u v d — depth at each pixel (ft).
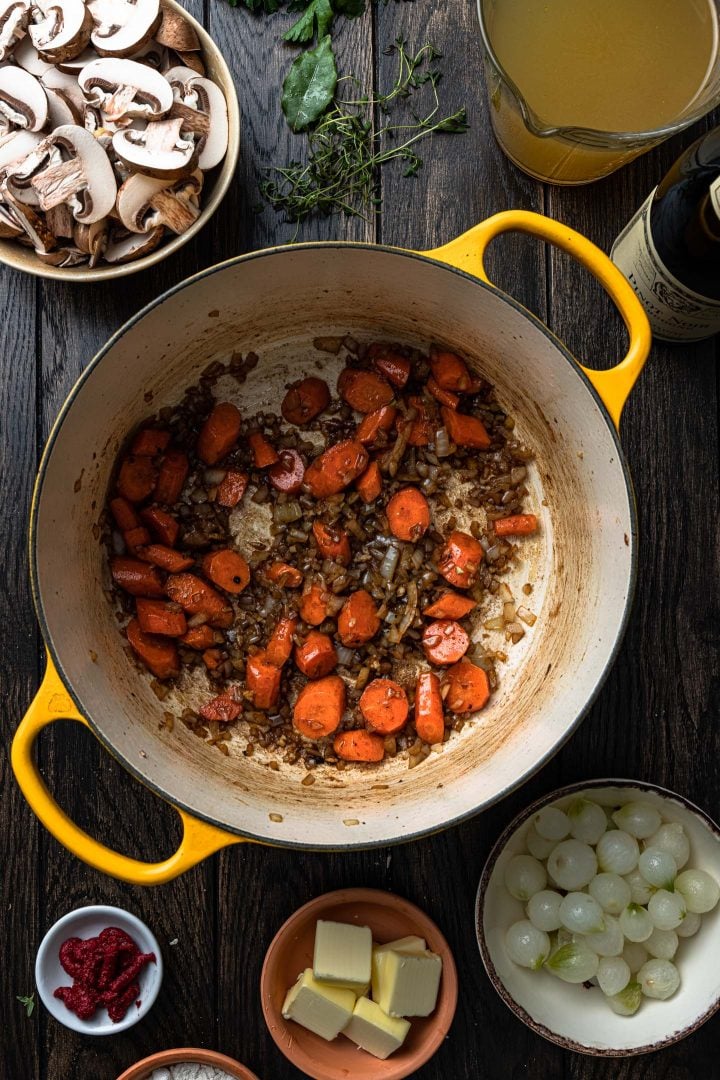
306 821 2.34
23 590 2.53
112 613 2.46
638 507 2.56
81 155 2.29
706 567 2.56
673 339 2.51
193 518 2.50
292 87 2.49
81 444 2.32
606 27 2.26
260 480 2.52
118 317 2.52
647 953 2.50
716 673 2.56
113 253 2.37
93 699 2.28
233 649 2.49
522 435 2.54
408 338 2.52
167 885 2.55
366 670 2.48
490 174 2.53
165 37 2.33
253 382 2.54
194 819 2.17
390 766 2.50
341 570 2.47
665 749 2.56
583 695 2.26
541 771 2.55
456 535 2.48
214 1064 2.47
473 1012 2.56
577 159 2.36
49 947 2.47
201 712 2.48
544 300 2.54
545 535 2.55
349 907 2.53
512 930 2.47
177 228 2.35
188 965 2.55
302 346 2.54
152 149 2.29
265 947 2.55
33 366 2.52
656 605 2.56
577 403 2.29
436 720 2.46
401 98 2.52
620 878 2.47
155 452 2.48
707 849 2.45
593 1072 2.56
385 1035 2.43
